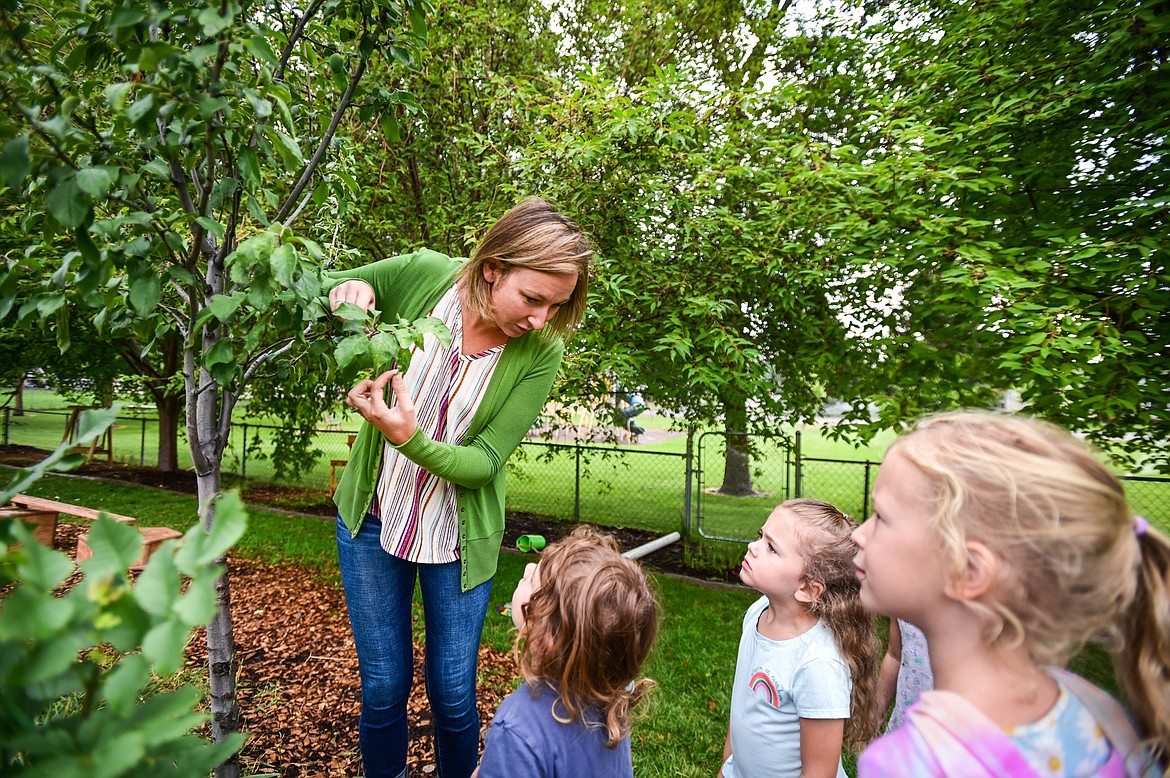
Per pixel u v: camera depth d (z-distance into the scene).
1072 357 2.81
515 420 1.74
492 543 1.76
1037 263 3.08
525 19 6.20
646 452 7.27
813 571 1.48
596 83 4.13
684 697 3.07
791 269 4.04
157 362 9.52
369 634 1.66
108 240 1.00
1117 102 3.44
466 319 1.64
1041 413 3.10
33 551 0.44
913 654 1.61
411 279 1.67
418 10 1.37
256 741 2.53
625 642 1.22
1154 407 3.00
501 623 3.96
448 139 5.17
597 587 1.21
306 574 4.95
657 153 3.99
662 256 4.22
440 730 1.79
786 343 5.11
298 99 1.47
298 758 2.42
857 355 4.32
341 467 8.76
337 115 1.36
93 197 0.80
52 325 1.22
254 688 2.99
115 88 0.82
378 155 4.61
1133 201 3.19
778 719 1.47
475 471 1.57
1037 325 2.75
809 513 1.55
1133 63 3.50
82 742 0.44
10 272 1.04
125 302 1.20
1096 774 0.75
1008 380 3.59
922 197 3.52
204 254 1.29
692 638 3.90
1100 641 0.82
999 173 3.63
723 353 4.17
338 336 1.18
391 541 1.63
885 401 3.55
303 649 3.48
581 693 1.22
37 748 0.44
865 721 1.53
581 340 3.97
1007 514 0.76
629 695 1.30
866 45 5.20
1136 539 0.80
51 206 0.77
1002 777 0.72
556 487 9.89
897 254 3.50
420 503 1.63
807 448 14.77
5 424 13.77
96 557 0.47
